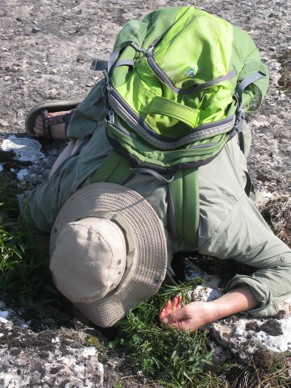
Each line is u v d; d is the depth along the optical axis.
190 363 2.17
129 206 2.19
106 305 2.18
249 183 2.47
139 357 2.17
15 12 3.54
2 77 3.13
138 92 2.24
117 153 2.21
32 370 2.08
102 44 3.37
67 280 2.08
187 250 2.32
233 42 2.47
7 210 2.47
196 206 2.18
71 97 3.05
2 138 2.82
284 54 3.36
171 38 2.39
